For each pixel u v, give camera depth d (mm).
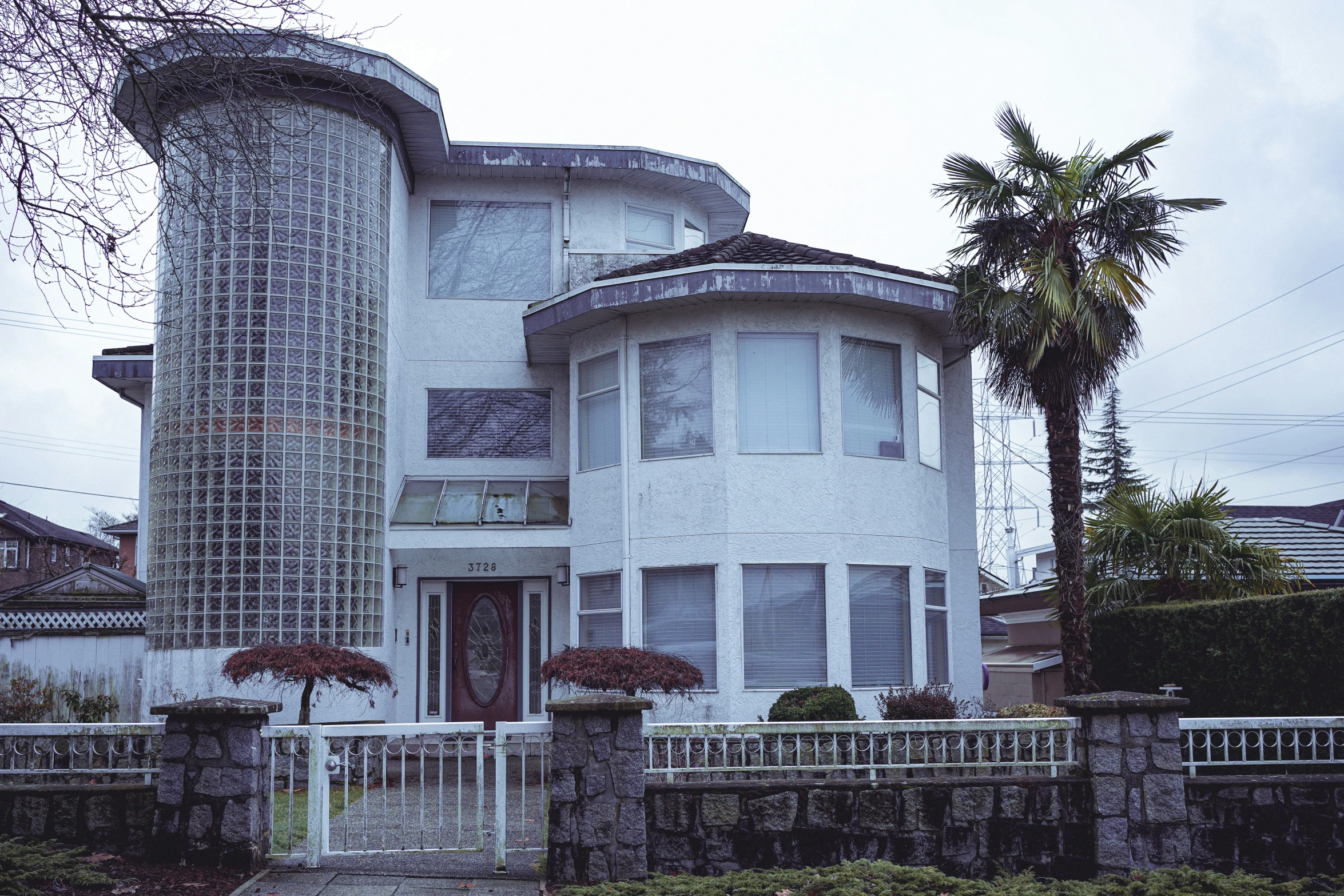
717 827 8477
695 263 14172
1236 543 14438
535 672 16578
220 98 8430
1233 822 8820
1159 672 12398
